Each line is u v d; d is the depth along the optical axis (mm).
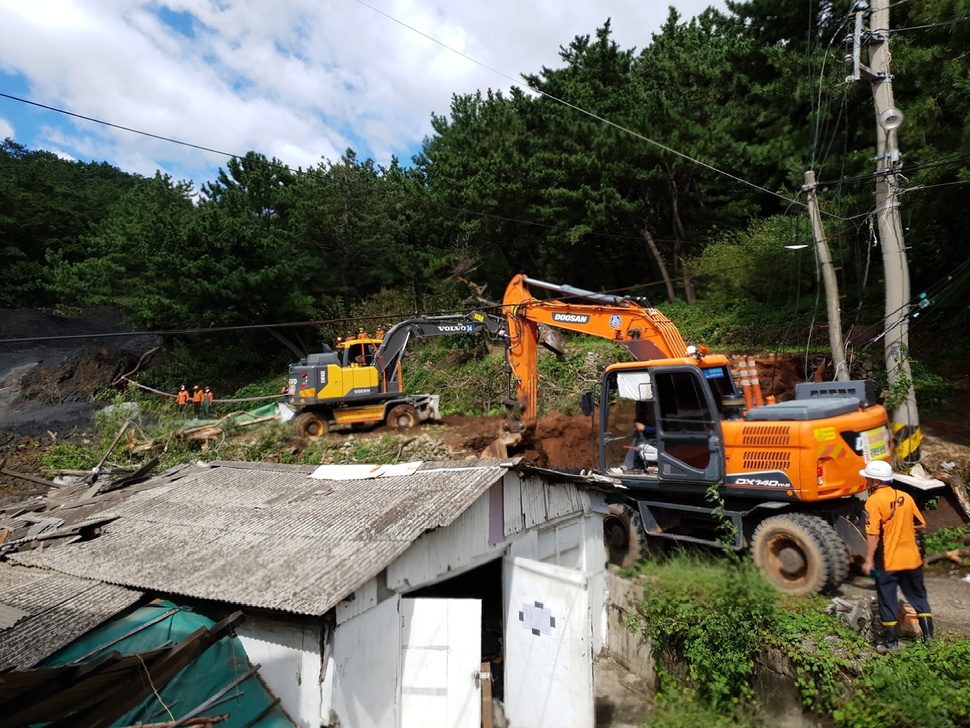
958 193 14695
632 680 9461
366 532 8047
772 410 9430
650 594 9242
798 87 16938
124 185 83750
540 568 8453
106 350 35344
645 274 35500
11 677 4805
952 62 12812
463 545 8711
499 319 16734
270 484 10781
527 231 32812
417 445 20406
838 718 6602
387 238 37188
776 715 7582
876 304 20953
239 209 34344
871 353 18422
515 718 8711
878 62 13211
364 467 10844
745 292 25266
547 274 33750
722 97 26375
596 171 28359
